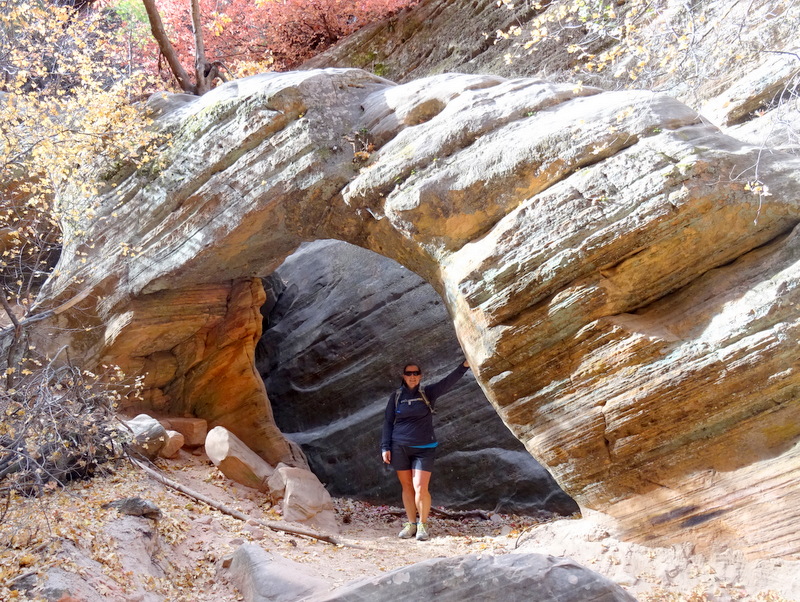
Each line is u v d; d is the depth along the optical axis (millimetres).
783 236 4465
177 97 6957
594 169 4699
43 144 6430
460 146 5297
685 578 4273
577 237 4672
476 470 7508
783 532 4086
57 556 3492
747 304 4227
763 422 4227
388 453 6168
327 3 10297
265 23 10781
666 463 4539
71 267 6965
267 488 6145
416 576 3105
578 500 4973
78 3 10781
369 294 8797
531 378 4961
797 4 5730
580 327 4727
